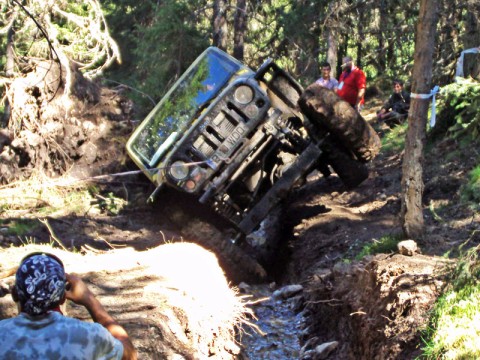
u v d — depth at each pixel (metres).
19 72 13.23
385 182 12.33
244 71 10.70
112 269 6.72
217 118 9.30
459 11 15.31
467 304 5.62
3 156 12.55
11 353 2.74
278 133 9.48
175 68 17.59
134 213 11.81
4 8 11.34
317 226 10.66
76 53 12.07
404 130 14.96
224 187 9.48
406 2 18.67
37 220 10.72
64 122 13.04
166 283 6.21
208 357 5.73
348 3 20.58
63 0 13.05
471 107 11.06
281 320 8.14
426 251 7.46
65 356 2.76
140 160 10.29
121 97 14.26
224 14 18.81
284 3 23.08
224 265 9.27
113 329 3.12
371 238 9.42
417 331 5.72
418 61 7.61
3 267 6.92
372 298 6.68
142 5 22.31
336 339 7.29
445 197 10.06
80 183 12.66
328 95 9.26
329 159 9.85
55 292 2.82
